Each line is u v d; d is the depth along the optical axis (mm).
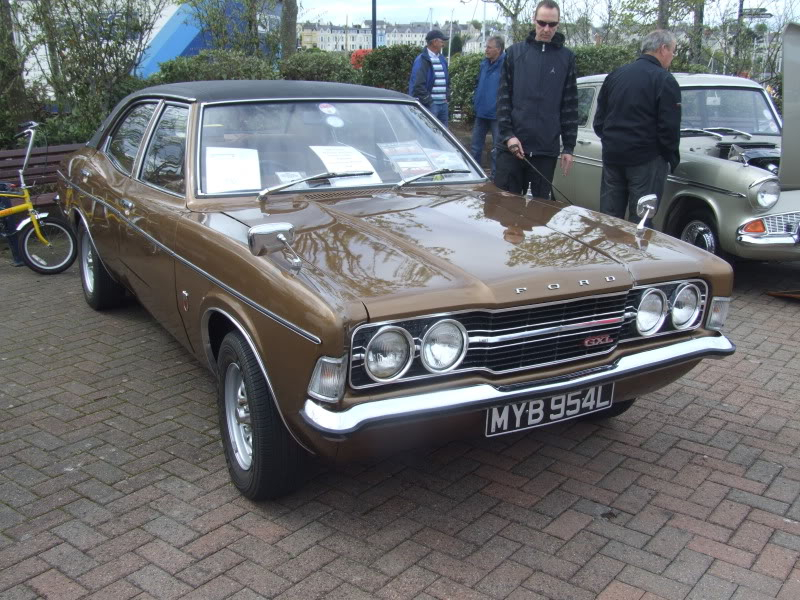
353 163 4145
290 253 2990
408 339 2754
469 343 2891
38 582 2850
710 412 4340
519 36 12984
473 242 3270
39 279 6918
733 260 6699
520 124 6484
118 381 4660
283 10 14375
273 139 4113
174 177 4066
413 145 4453
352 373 2709
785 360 5113
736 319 5961
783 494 3498
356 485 3537
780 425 4184
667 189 6895
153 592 2799
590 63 12883
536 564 2979
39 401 4383
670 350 3328
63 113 10000
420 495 3467
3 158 8031
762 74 12273
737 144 6906
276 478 3201
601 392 3215
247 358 3139
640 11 12500
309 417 2736
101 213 4961
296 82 4590
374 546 3086
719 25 12461
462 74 15164
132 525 3207
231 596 2783
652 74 6277
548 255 3195
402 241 3236
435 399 2789
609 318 3162
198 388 4566
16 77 9359
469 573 2922
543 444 3959
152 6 12133
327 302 2693
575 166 8188
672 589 2836
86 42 9531
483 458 3805
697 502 3428
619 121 6488
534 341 3002
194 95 4234
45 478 3566
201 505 3363
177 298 3840
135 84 10422
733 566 2973
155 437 3969
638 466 3742
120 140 5168
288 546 3076
